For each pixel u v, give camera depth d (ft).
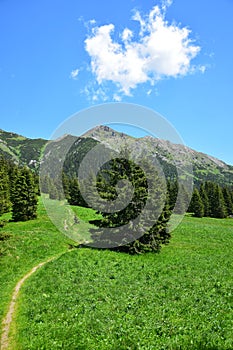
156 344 36.40
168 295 54.13
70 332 39.29
